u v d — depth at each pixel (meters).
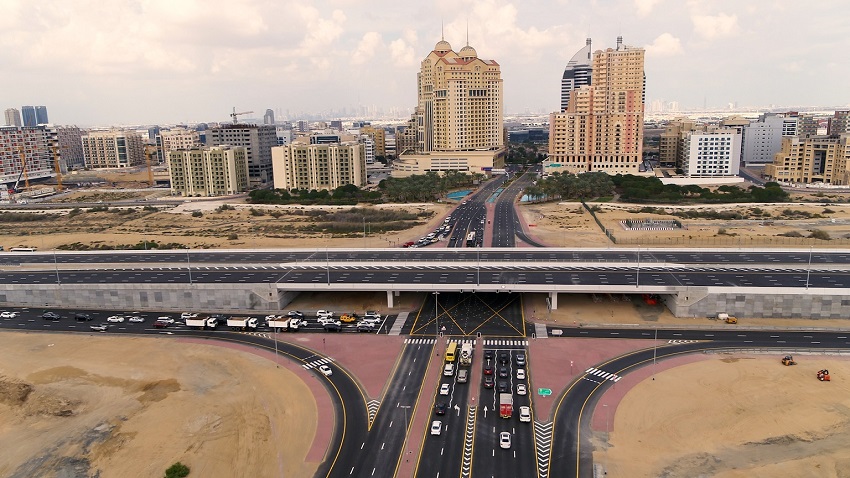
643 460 109.50
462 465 108.12
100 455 115.50
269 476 106.88
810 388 133.00
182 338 171.00
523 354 153.88
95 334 176.00
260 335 171.38
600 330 169.12
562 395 132.50
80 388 142.50
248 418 126.62
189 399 135.75
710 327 169.12
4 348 166.62
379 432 119.62
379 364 150.50
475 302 193.62
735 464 108.19
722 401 128.88
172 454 114.75
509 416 123.19
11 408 134.75
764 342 158.25
